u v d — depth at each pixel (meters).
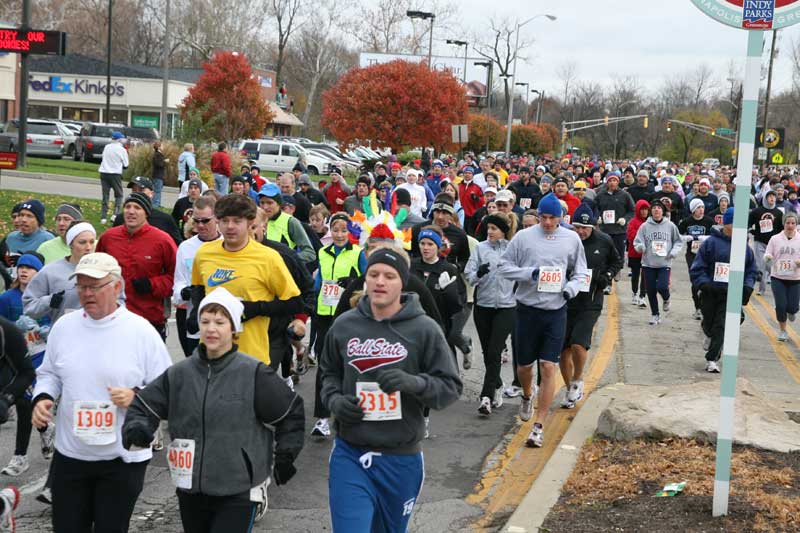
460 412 9.52
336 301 9.12
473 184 20.11
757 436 7.55
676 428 7.74
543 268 8.16
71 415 4.90
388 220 7.44
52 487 5.01
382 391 4.62
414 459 4.75
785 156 99.06
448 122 41.28
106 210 22.03
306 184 18.00
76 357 4.93
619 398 8.71
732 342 5.87
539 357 8.46
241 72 45.53
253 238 7.71
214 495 4.50
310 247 10.17
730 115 116.62
